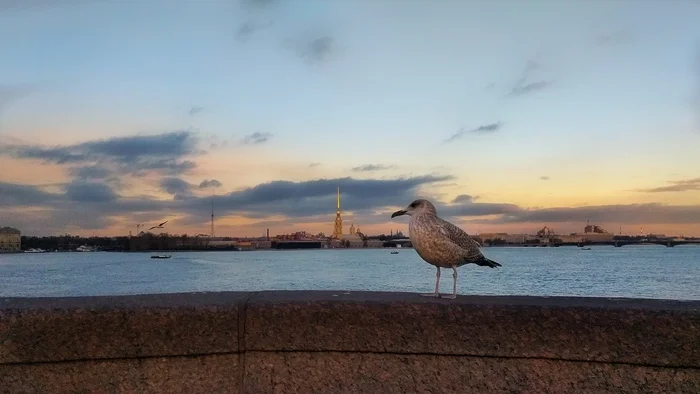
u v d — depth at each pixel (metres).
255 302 3.79
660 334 3.48
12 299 3.99
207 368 3.76
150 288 65.69
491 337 3.64
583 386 3.59
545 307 3.61
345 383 3.76
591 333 3.56
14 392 3.64
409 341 3.70
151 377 3.72
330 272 104.00
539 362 3.63
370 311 3.73
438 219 4.52
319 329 3.74
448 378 3.71
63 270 121.62
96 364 3.69
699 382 3.45
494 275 80.88
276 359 3.79
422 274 92.31
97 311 3.66
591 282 65.69
